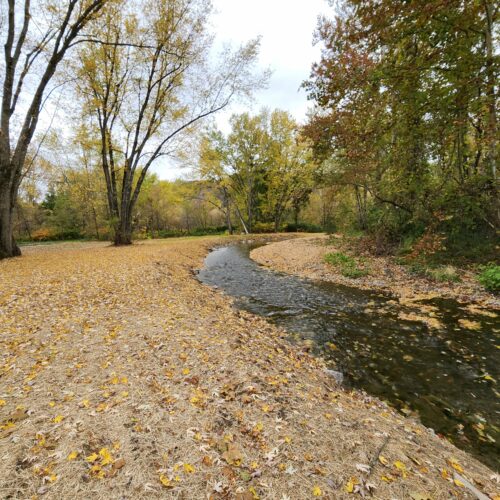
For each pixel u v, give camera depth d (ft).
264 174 116.47
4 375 11.29
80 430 8.16
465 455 9.26
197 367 12.44
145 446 7.68
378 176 41.27
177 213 159.43
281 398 10.69
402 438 9.29
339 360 16.37
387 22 20.04
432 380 14.02
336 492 6.65
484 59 22.27
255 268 46.39
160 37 50.78
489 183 28.94
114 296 22.74
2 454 7.13
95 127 58.34
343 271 37.17
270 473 7.10
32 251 59.06
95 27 49.01
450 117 26.53
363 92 26.27
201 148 77.51
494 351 16.28
